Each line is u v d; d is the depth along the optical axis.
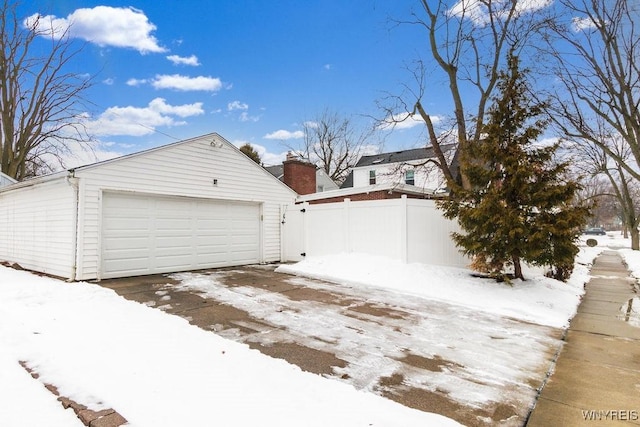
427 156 22.42
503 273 8.05
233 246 11.98
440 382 3.68
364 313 6.27
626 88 11.84
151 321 5.37
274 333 5.11
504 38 12.30
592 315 6.78
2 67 18.67
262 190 12.91
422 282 8.21
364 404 3.08
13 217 11.34
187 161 10.69
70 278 8.50
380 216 9.98
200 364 3.82
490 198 7.31
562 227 6.98
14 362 3.82
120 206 9.33
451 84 13.05
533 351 4.68
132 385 3.31
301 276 9.76
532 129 7.59
